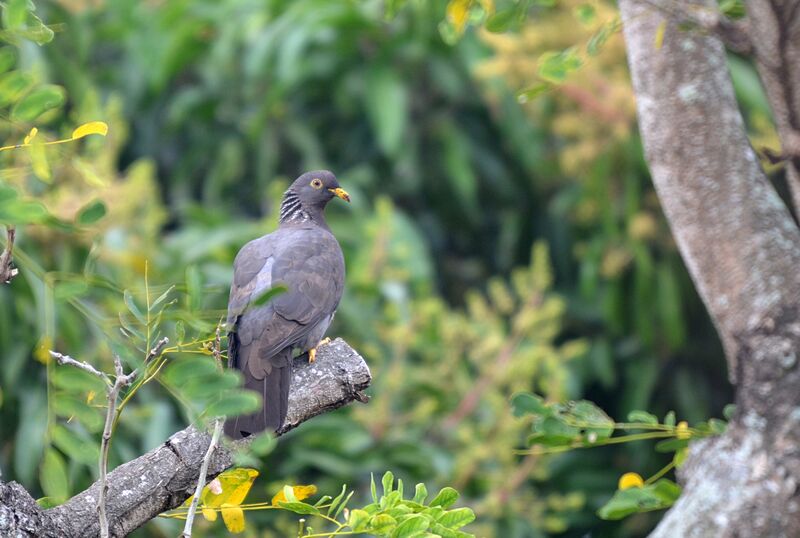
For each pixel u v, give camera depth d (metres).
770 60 7.06
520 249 17.30
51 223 5.93
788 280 6.92
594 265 15.46
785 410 6.59
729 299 7.02
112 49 18.22
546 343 14.59
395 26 16.23
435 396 13.36
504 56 13.99
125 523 6.20
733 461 6.59
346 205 15.80
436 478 12.99
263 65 15.55
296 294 8.80
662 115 7.39
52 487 6.11
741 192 7.18
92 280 6.21
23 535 5.75
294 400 7.15
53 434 6.10
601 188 14.88
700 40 7.41
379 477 12.97
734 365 6.92
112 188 11.64
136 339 5.91
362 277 13.45
